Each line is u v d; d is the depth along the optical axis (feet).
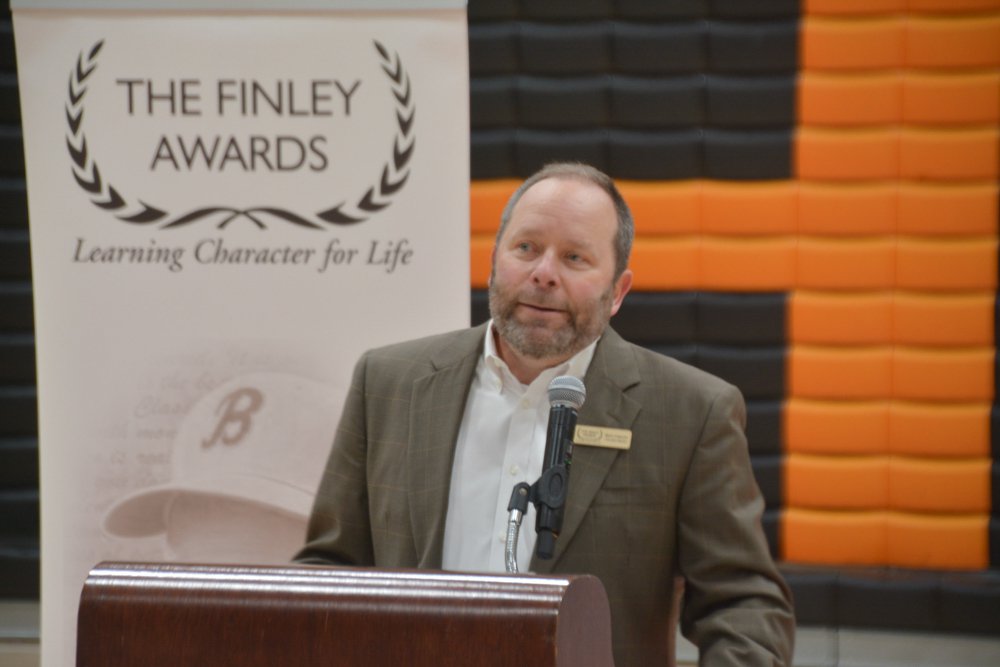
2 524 29.84
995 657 27.89
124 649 8.71
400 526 13.92
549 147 29.12
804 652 28.17
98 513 21.07
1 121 29.76
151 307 20.76
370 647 8.32
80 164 20.51
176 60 20.49
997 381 28.37
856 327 28.66
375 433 14.64
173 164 20.57
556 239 13.05
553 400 11.11
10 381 29.84
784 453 29.09
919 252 28.45
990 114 28.12
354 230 20.68
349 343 20.80
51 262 20.63
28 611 29.63
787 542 28.99
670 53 28.81
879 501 28.71
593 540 13.28
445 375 14.44
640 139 28.99
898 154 28.37
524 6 29.12
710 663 12.53
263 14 20.53
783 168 28.66
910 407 28.66
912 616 28.14
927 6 28.19
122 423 20.93
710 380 14.19
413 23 20.45
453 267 20.67
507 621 8.09
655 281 29.12
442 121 20.49
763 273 28.84
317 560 14.52
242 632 8.56
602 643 8.86
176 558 21.20
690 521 13.53
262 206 20.67
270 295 20.79
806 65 28.53
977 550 28.48
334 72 20.53
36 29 20.44
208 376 20.89
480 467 13.97
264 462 21.04
